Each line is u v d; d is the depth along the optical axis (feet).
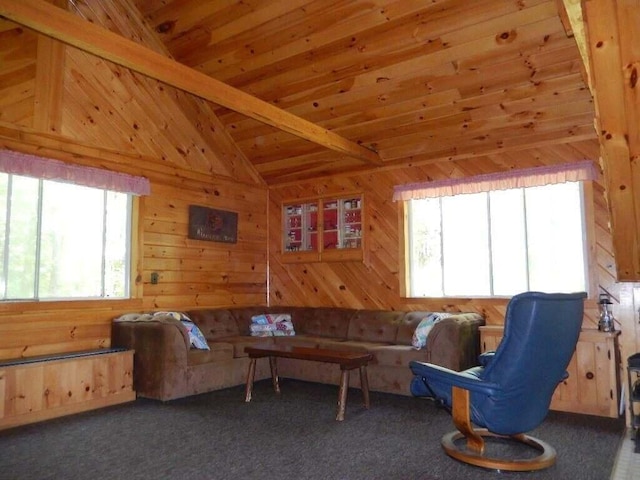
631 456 9.69
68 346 14.20
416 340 15.21
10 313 13.00
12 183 13.50
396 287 18.21
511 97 14.26
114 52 10.21
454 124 15.85
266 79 16.44
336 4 13.33
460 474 8.82
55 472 8.93
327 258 19.84
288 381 17.13
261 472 8.91
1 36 13.17
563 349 9.15
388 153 18.15
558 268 15.23
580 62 12.41
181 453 9.87
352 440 10.67
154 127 17.13
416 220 18.19
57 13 9.34
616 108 8.61
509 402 8.89
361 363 12.84
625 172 9.79
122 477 8.71
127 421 12.10
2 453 9.89
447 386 9.64
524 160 15.76
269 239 21.79
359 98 15.94
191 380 14.67
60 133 14.33
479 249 16.72
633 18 7.29
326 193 20.25
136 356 14.46
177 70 11.46
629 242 11.80
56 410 12.48
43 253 14.08
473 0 12.03
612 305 13.88
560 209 15.28
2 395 11.52
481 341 14.60
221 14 15.07
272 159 20.52
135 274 16.19
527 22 12.10
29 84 13.70
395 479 8.60
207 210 18.93
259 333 18.51
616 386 12.50
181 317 15.85
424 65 14.07
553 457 9.32
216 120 19.56
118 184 15.66
